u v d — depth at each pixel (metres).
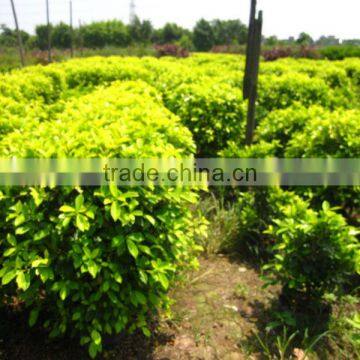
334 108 6.36
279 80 6.95
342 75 9.61
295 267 2.87
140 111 3.30
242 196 4.37
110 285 2.24
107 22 49.81
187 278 3.34
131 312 2.47
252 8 4.66
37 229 2.28
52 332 2.39
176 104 5.34
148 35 55.06
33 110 4.20
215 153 5.22
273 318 3.01
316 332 2.86
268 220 3.95
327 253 2.75
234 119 5.19
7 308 2.90
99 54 28.81
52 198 2.35
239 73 7.88
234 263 3.71
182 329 2.88
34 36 45.72
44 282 2.22
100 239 2.29
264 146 4.27
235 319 3.00
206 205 4.25
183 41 50.97
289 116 4.89
